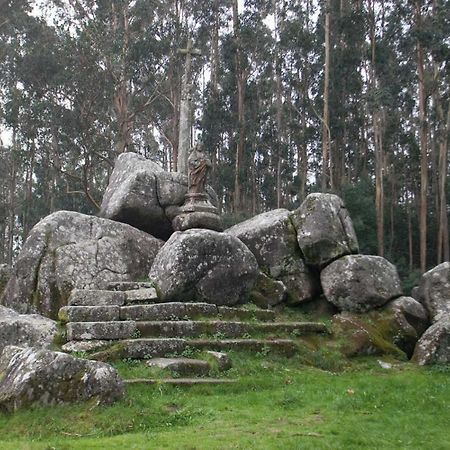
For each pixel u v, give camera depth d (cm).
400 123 3391
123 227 1449
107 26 3156
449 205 3347
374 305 1379
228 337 1135
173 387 888
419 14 2789
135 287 1266
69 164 3691
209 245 1266
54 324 1059
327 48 3002
